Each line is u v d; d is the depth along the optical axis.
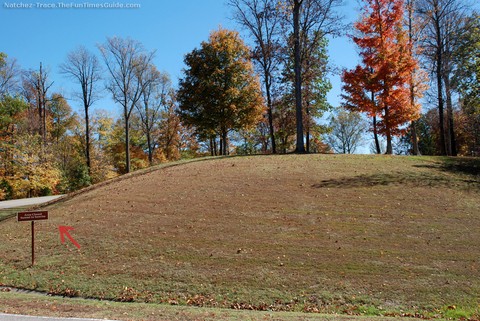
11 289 9.65
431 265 9.46
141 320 6.69
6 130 36.53
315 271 9.51
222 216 13.30
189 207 14.48
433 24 26.88
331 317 6.99
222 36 31.47
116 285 9.45
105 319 6.73
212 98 30.78
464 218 12.08
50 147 38.97
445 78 28.11
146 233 12.41
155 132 49.75
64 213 15.62
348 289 8.71
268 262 10.06
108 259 10.86
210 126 31.27
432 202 13.52
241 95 30.80
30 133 38.34
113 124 50.41
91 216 14.63
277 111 37.06
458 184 15.41
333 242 10.92
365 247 10.53
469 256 9.76
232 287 9.07
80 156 46.38
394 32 22.36
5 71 36.78
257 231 11.92
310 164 19.70
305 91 33.41
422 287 8.60
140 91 38.28
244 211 13.59
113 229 13.00
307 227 11.98
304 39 28.72
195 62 31.08
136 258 10.79
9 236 13.53
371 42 22.44
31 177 34.44
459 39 26.66
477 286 8.49
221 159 23.52
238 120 31.00
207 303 8.49
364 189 15.05
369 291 8.59
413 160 20.05
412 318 7.05
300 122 24.62
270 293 8.75
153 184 18.42
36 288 9.62
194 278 9.55
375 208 13.16
